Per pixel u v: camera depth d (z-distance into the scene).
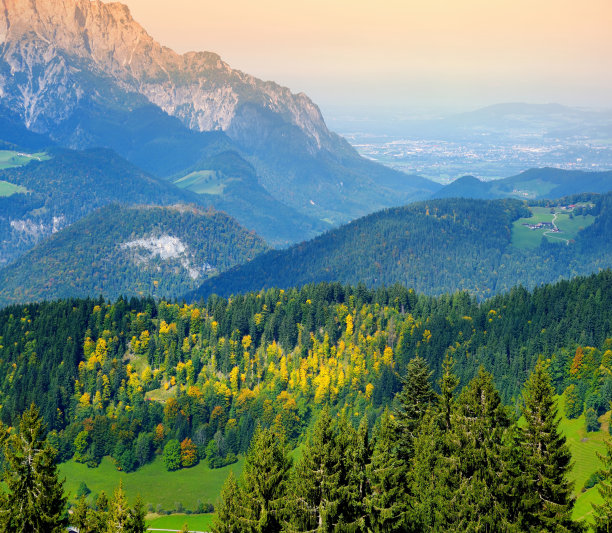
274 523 92.25
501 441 93.94
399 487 95.00
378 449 98.12
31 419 96.94
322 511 87.69
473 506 89.81
